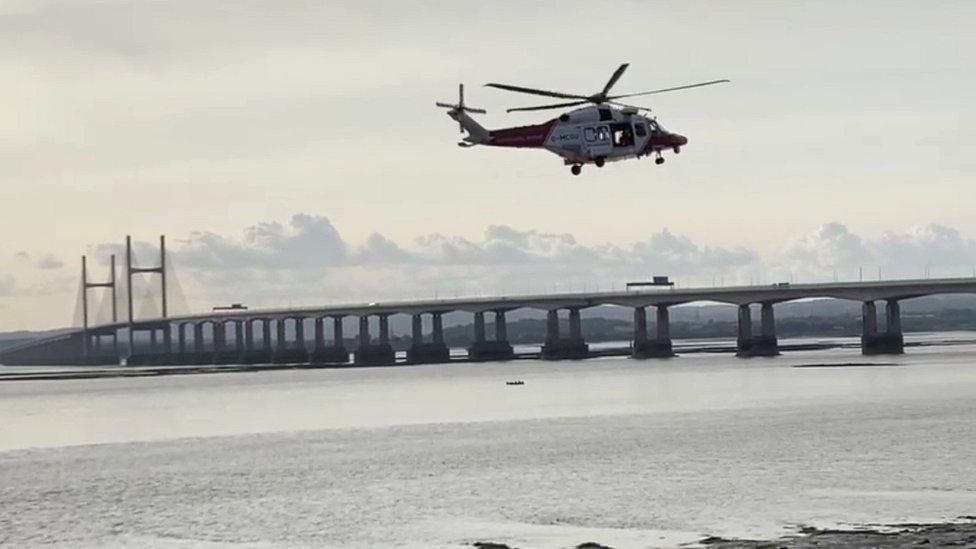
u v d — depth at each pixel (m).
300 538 98.25
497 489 122.38
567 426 193.75
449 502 114.62
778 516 100.50
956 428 168.25
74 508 116.62
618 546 89.94
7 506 118.56
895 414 194.00
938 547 81.44
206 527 104.50
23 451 174.00
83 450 173.88
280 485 129.75
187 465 151.25
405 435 185.75
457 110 147.12
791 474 125.81
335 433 192.50
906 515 98.94
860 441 155.12
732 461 138.88
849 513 100.69
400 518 106.38
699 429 180.25
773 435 166.88
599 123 141.25
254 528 103.38
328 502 116.81
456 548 92.00
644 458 144.88
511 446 164.12
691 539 91.75
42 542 99.19
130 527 105.44
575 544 91.75
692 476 127.12
